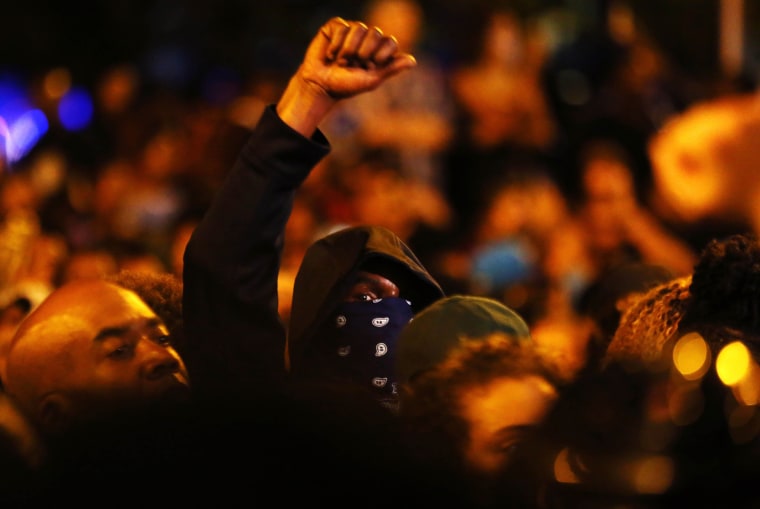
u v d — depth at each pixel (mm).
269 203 6875
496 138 23594
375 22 24344
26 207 19906
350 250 7812
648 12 26547
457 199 23469
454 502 4414
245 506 4273
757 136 10047
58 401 6211
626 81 24344
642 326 6812
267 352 6930
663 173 10695
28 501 4395
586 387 4836
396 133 23266
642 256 18922
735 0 24922
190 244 6938
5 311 13109
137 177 23312
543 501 4602
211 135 23438
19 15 29047
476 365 5410
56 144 25172
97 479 4367
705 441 4633
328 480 4301
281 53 29219
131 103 26031
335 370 7570
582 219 20438
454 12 26156
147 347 6391
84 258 17812
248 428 4367
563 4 28672
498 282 19641
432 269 16984
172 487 4305
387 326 7625
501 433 5211
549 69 25438
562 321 17281
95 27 29547
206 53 28750
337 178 21469
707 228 12477
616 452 4625
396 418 4949
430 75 24219
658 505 4516
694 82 25078
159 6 30031
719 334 6117
